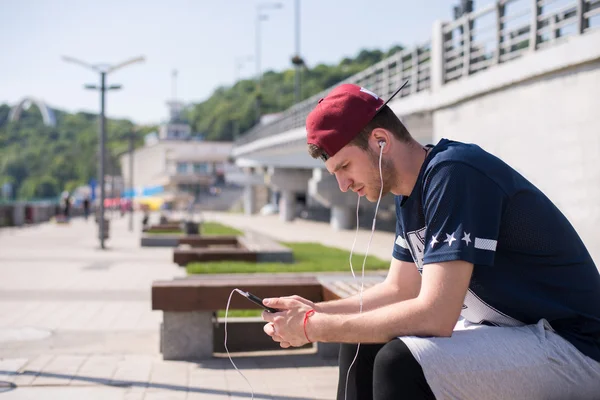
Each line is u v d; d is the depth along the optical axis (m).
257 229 35.84
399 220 2.48
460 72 12.86
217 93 140.25
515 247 2.08
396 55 17.42
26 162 150.50
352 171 2.21
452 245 1.99
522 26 10.34
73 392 4.52
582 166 8.62
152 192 95.50
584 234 8.59
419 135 17.75
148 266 14.52
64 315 7.97
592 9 9.22
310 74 101.94
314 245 19.73
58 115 192.75
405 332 2.02
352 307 2.50
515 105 10.44
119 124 164.50
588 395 2.06
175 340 5.64
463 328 2.29
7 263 14.83
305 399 4.38
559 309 2.09
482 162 2.05
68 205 38.47
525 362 1.99
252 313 6.91
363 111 2.15
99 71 19.30
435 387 1.94
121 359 5.62
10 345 6.21
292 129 32.12
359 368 2.32
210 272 9.86
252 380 4.89
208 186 91.19
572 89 8.87
